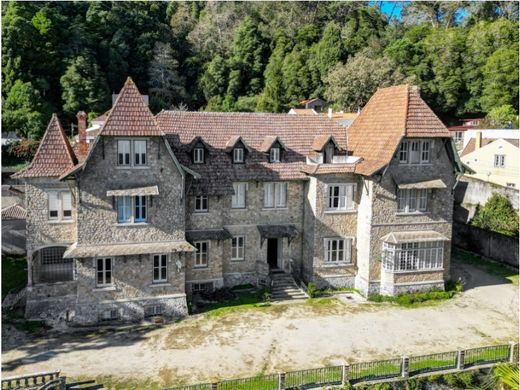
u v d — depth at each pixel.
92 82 87.06
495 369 24.23
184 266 32.69
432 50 96.69
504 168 63.06
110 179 30.64
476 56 94.31
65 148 32.06
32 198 30.94
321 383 23.91
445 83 94.00
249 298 35.44
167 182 31.83
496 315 33.44
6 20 83.12
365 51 96.62
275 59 104.56
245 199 36.78
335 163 37.59
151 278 32.00
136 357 26.64
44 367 25.34
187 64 113.00
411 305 35.09
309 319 32.16
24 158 73.81
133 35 107.06
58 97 87.25
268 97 96.38
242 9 124.12
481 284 39.50
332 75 89.94
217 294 34.91
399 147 35.50
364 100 88.44
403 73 95.56
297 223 38.25
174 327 30.72
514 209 52.56
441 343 29.09
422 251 36.56
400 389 24.41
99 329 30.34
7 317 31.55
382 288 36.38
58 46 88.44
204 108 104.56
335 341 29.02
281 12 119.44
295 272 37.91
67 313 31.20
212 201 35.25
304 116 41.38
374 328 30.98
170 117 37.41
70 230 31.69
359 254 37.50
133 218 31.52
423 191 36.97
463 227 49.22
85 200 30.39
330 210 36.94
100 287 31.17
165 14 127.31
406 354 27.59
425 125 35.81
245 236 36.97
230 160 36.47
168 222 32.16
